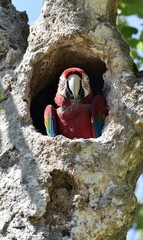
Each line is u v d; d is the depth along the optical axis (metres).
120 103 10.84
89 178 10.28
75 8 11.25
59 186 10.43
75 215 10.16
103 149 10.46
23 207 10.16
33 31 11.45
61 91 12.07
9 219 10.14
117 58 11.09
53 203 10.30
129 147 10.60
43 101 12.80
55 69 12.20
